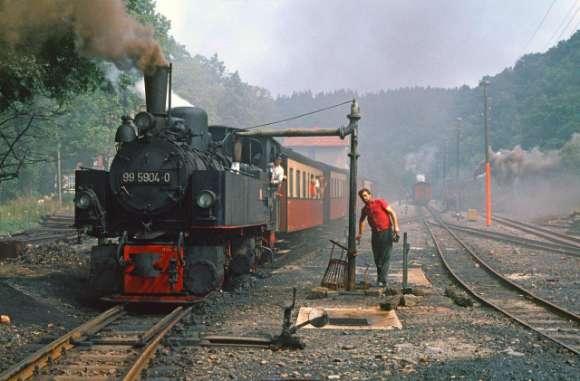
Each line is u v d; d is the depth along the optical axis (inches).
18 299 348.5
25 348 269.1
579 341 303.0
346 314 363.6
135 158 397.1
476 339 303.1
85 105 1413.6
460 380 234.2
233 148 536.1
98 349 269.6
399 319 356.2
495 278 546.6
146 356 248.7
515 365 253.0
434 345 290.4
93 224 395.9
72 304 389.4
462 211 2321.6
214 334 301.9
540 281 530.9
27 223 1104.2
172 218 402.3
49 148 1417.3
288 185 695.7
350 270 456.8
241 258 472.7
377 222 464.1
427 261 686.5
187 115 446.9
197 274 385.4
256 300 410.3
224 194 394.0
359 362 260.2
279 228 663.8
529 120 3125.0
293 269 587.8
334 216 1152.8
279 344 280.8
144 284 383.2
